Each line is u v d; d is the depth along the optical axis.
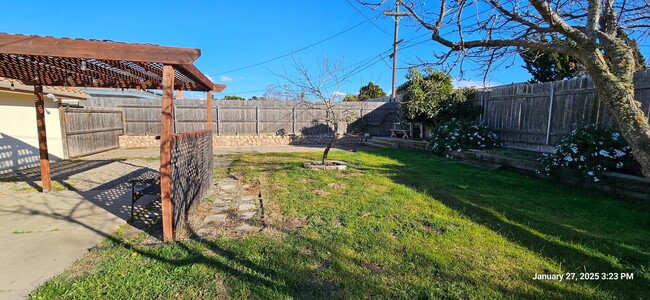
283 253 2.65
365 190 4.80
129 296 2.03
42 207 4.07
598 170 4.55
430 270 2.37
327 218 3.52
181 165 3.31
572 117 6.35
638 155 1.75
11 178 5.93
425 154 9.24
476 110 9.18
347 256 2.59
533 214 3.61
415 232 3.09
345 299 2.01
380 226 3.26
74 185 5.39
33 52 2.45
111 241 2.97
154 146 11.91
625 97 1.78
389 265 2.45
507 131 8.18
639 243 2.78
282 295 2.05
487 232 3.09
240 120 13.19
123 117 11.81
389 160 8.07
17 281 2.21
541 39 2.82
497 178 5.62
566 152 5.02
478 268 2.39
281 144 13.45
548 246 2.76
